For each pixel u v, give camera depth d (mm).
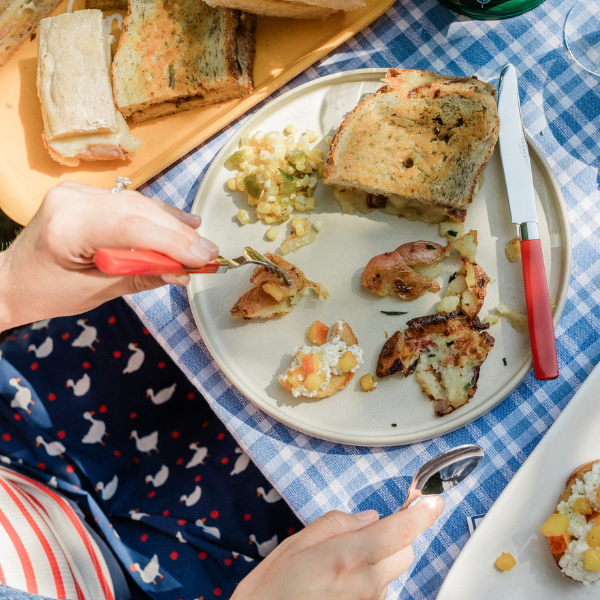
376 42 791
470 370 720
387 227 755
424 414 722
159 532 922
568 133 757
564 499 677
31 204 794
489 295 735
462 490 721
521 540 681
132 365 959
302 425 724
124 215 627
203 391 752
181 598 901
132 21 790
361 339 740
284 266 734
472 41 778
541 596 676
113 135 779
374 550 625
